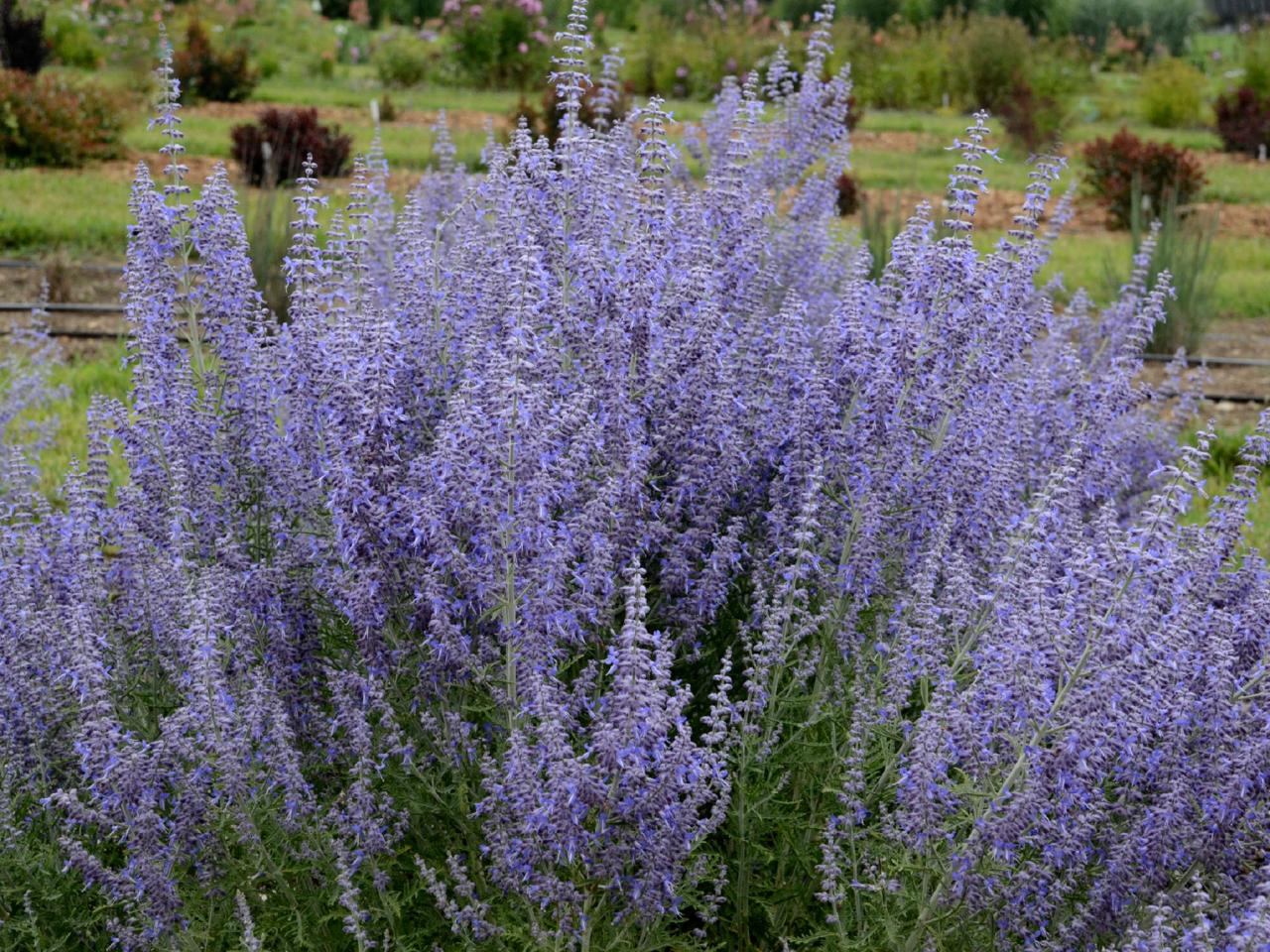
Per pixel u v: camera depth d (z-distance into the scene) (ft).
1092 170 64.39
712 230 18.07
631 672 10.88
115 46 88.12
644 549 14.26
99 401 16.49
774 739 13.84
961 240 16.03
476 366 14.62
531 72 94.94
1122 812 12.59
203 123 72.18
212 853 12.30
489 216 19.48
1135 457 25.57
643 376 15.12
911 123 86.28
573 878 11.75
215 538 15.37
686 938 12.99
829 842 12.64
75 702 13.53
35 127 60.23
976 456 16.14
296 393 15.10
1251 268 52.16
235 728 12.42
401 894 12.97
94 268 44.45
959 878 11.66
